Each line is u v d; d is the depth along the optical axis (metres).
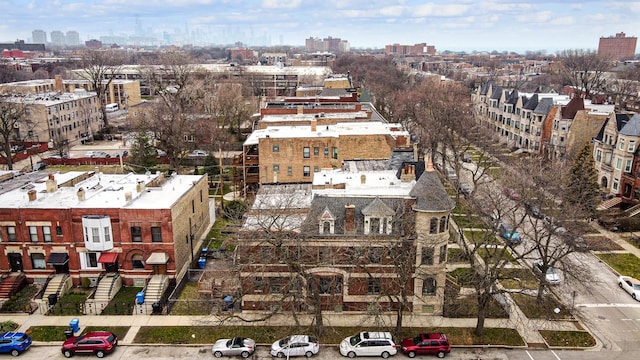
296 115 96.50
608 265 58.19
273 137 74.75
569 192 63.31
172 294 50.12
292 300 43.81
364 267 42.59
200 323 45.78
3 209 51.19
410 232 44.03
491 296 45.62
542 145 103.88
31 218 51.31
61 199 54.97
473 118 116.69
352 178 53.16
